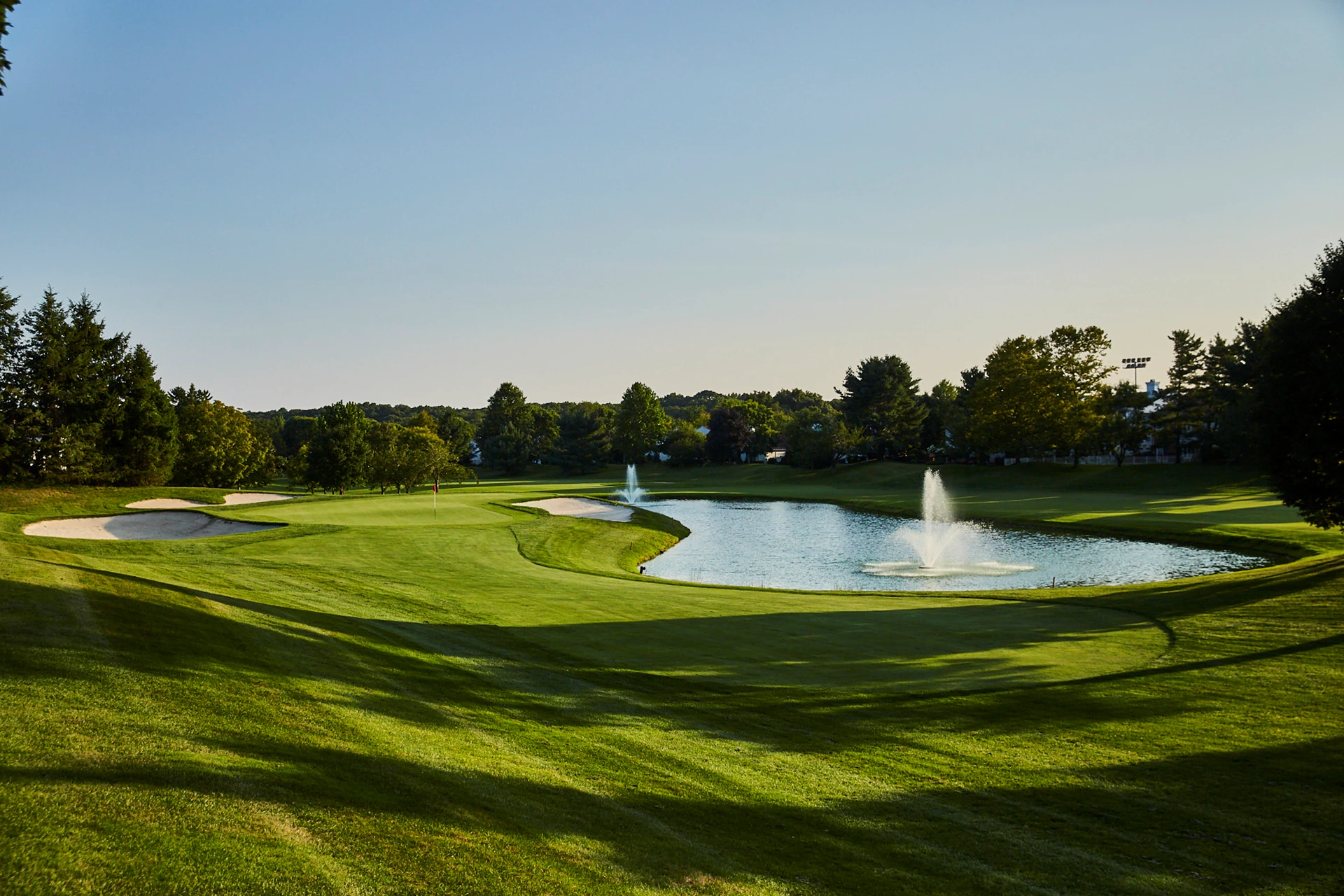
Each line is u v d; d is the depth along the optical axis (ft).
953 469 318.65
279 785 20.66
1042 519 172.24
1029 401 288.92
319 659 37.14
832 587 106.83
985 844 25.55
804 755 33.45
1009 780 31.30
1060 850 25.21
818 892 21.22
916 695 43.24
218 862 16.03
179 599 42.57
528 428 497.46
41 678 25.17
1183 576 107.34
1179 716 39.24
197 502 160.56
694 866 21.66
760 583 110.52
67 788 17.75
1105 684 45.14
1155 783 31.04
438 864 18.39
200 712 25.25
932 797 29.37
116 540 104.47
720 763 31.55
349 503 159.53
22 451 189.67
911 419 398.01
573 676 44.70
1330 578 71.87
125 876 14.89
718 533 177.99
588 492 283.38
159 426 219.00
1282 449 83.10
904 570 120.67
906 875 23.00
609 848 21.72
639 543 146.20
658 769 29.99
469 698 36.58
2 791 16.96
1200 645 53.57
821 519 205.46
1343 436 77.15
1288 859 24.94
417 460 279.49
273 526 125.39
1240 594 70.23
